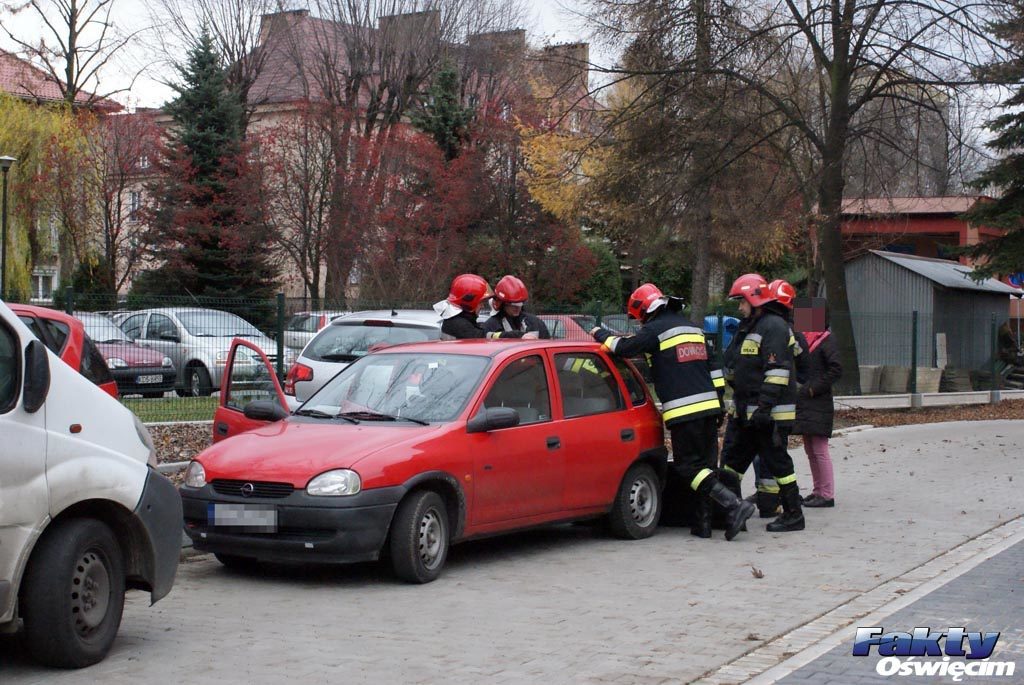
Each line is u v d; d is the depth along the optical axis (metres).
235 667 5.95
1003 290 32.44
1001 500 12.33
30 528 5.65
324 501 7.66
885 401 24.34
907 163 24.50
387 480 7.80
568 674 5.83
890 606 7.36
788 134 27.16
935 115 23.64
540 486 8.96
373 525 7.71
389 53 42.91
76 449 5.95
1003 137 27.83
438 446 8.19
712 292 47.69
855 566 8.81
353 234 34.59
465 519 8.34
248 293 38.19
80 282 37.28
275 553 7.80
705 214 27.14
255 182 37.28
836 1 23.52
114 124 39.66
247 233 37.31
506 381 9.00
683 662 6.05
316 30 43.47
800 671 5.82
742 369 10.55
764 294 10.36
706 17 23.64
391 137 35.94
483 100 41.66
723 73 23.73
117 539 6.23
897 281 29.58
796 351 11.59
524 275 38.34
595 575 8.46
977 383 28.50
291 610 7.30
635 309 10.08
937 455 16.72
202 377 16.95
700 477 9.91
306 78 43.34
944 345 27.64
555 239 39.09
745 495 12.60
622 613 7.23
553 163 33.62
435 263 33.19
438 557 8.17
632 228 26.97
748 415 10.52
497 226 38.22
